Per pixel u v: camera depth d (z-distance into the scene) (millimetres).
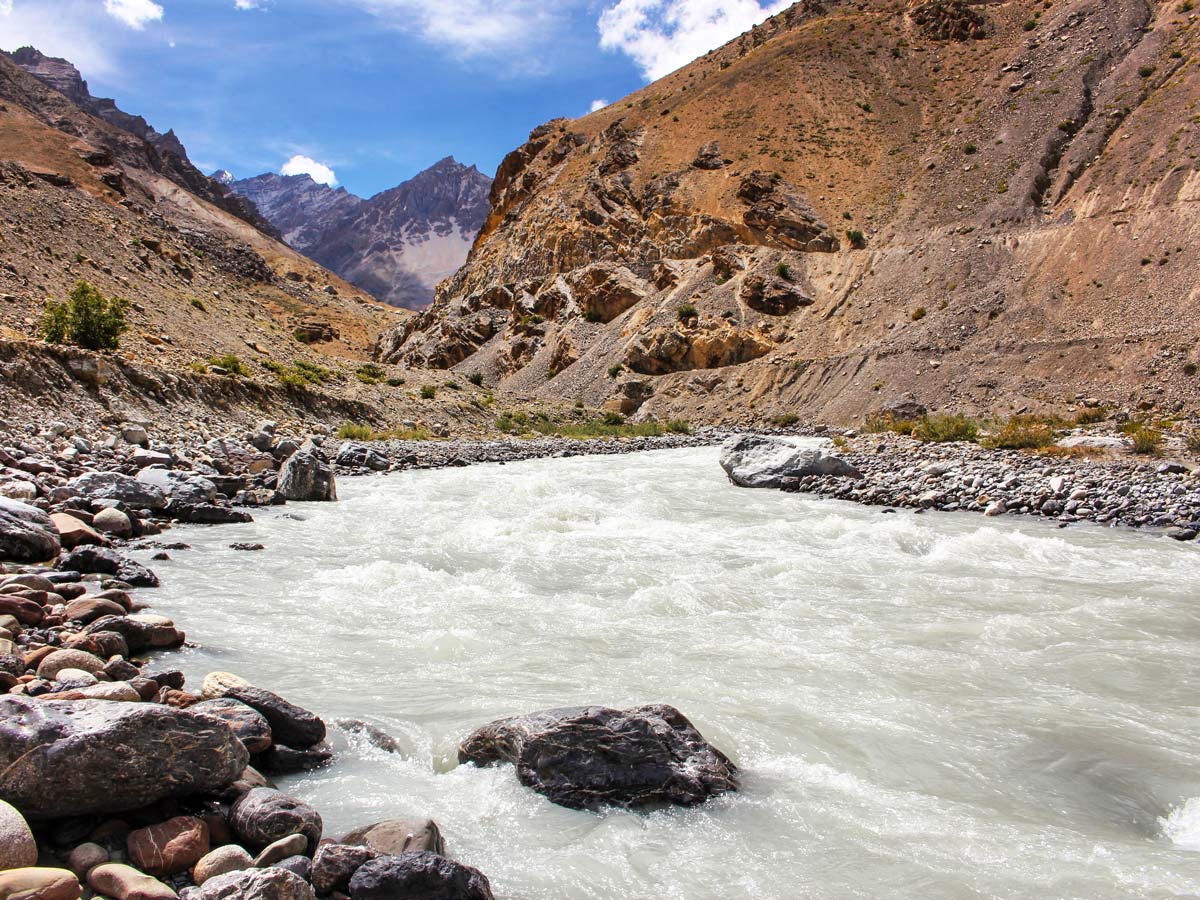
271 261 178125
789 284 71375
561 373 79000
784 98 99938
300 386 34156
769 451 24484
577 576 11484
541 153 129500
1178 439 28312
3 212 39625
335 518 15781
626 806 5047
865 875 4375
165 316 38656
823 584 11453
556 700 6590
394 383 49125
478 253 120438
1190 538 15969
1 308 27469
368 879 3746
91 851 3898
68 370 22078
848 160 87688
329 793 4988
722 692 6973
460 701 6543
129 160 188250
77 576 8836
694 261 82688
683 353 69875
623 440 44406
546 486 20906
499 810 4949
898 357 55531
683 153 97750
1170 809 5348
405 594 10031
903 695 7102
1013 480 21438
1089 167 68562
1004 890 4230
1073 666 8039
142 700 5512
